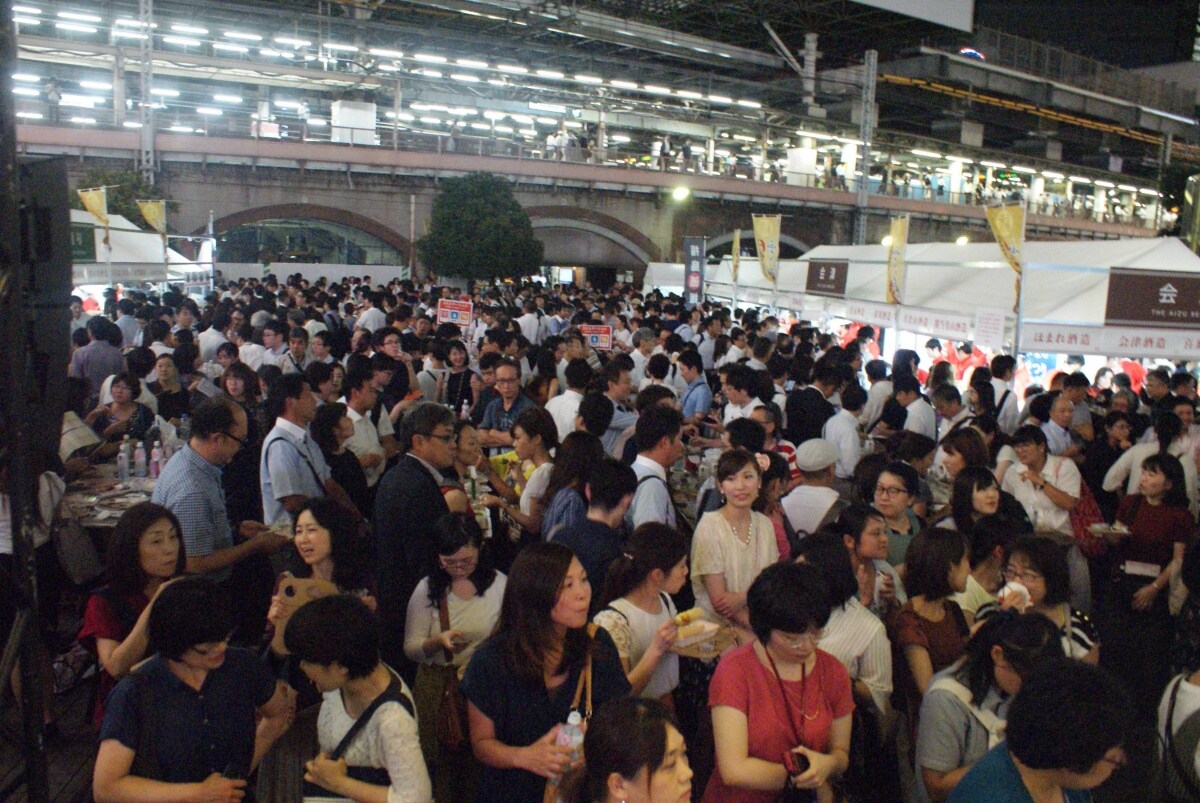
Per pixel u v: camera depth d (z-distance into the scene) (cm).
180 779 292
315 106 3472
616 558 389
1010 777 240
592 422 554
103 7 2608
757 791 292
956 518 462
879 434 795
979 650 295
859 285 1477
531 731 290
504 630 300
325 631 279
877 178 4312
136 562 373
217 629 289
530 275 2970
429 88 3472
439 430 430
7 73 241
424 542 424
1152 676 538
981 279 1164
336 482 546
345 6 2933
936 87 4319
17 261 248
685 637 341
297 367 955
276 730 327
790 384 967
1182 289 912
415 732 290
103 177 2269
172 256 1775
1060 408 730
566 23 3114
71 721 479
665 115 3900
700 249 1919
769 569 290
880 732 342
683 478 675
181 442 722
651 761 221
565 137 3606
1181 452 638
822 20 3869
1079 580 546
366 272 2902
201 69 2822
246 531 504
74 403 682
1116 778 436
